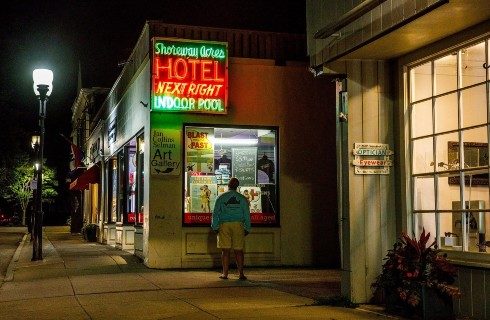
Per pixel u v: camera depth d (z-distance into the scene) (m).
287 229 14.88
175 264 14.06
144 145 15.02
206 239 14.30
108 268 14.05
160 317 8.12
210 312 8.44
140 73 16.08
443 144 8.57
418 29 7.89
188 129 14.42
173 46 14.11
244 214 12.20
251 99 14.88
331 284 11.37
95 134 28.59
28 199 50.31
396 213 9.18
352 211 9.03
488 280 7.54
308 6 9.88
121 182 20.33
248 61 14.92
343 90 9.25
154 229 14.02
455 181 8.41
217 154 14.60
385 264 8.52
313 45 9.66
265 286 11.05
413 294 7.79
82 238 27.81
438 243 8.53
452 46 8.18
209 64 14.30
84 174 25.77
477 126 7.95
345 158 9.19
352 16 8.54
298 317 8.05
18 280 12.77
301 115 15.22
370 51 8.83
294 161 15.09
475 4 7.01
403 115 9.08
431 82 8.76
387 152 9.20
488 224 7.95
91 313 8.50
